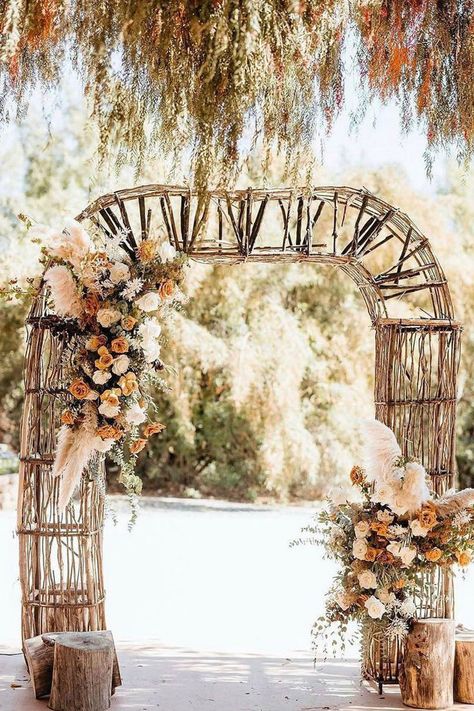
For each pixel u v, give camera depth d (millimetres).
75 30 3084
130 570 6988
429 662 3619
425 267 4070
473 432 13062
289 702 3686
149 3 2754
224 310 12078
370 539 3793
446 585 3945
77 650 3473
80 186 12445
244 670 4199
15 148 12336
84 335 3760
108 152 3297
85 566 3939
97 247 3934
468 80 3293
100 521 3998
